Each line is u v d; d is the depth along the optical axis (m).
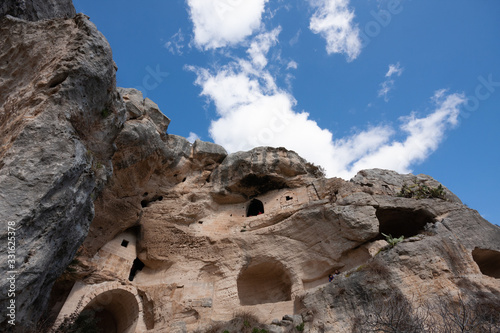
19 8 17.03
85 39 13.81
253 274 22.58
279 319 17.73
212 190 25.88
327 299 16.98
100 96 13.84
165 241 22.80
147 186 24.38
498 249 18.91
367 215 20.58
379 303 15.51
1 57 15.48
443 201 22.34
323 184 24.59
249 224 23.95
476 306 14.18
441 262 17.08
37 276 9.77
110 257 21.38
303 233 21.73
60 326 16.53
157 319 19.20
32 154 10.71
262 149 26.61
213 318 18.88
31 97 12.55
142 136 21.30
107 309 21.55
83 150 12.22
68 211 11.27
